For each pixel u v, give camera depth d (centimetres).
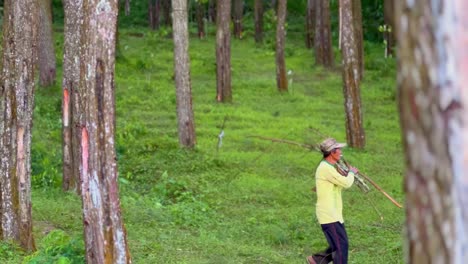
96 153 676
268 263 939
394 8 220
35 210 1144
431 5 210
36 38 880
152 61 3478
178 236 1064
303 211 1293
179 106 1831
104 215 683
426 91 212
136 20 5428
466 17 205
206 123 2284
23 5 857
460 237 209
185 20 1834
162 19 5409
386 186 1520
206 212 1289
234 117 2416
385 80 3294
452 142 207
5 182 883
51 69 2578
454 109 207
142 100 2631
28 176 892
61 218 1110
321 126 2277
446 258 212
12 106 874
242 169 1669
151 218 1177
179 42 1816
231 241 1066
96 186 680
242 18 5038
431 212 214
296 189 1477
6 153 882
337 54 4094
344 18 1916
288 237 1105
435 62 210
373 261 974
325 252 857
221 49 2678
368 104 2775
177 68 1833
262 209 1324
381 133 2220
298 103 2736
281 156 1808
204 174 1596
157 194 1409
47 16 2578
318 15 3550
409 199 220
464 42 205
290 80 2978
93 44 665
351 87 1922
